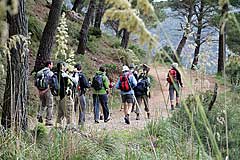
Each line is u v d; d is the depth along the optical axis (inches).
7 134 366.9
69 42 1505.9
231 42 1322.6
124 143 482.0
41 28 1316.4
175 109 510.6
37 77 634.8
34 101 832.3
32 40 1245.1
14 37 273.3
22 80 466.3
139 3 97.8
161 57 108.1
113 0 95.3
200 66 312.0
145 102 777.6
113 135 516.4
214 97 451.8
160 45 100.5
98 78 796.6
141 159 400.2
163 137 476.4
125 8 94.8
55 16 1072.2
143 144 482.0
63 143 372.5
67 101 457.1
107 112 805.9
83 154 378.9
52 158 356.8
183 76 117.6
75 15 1860.2
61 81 523.5
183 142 364.2
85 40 1471.5
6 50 267.1
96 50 1608.0
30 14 1409.9
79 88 646.5
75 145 383.6
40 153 364.8
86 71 1330.0
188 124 468.4
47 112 617.9
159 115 612.1
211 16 1784.0
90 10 1478.8
